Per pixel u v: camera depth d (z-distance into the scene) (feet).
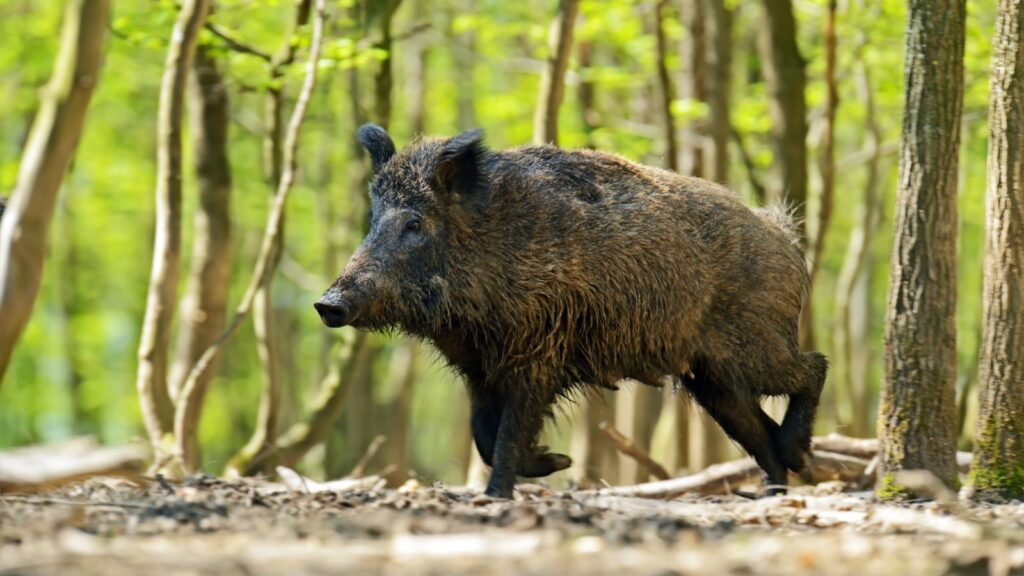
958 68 35.04
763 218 40.70
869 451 44.39
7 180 88.79
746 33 90.63
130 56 82.12
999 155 34.47
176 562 21.48
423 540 23.18
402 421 92.27
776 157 61.11
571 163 37.55
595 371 37.06
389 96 57.11
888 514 29.60
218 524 25.81
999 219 34.55
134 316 122.83
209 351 48.52
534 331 35.99
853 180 111.45
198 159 55.98
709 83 63.87
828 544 23.98
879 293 122.72
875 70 78.23
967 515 29.48
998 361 34.68
